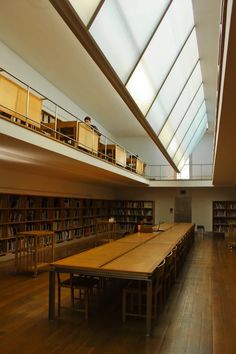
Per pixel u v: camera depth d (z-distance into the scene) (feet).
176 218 48.96
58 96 31.73
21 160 20.45
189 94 27.12
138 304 13.51
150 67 15.92
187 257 27.02
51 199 30.76
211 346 9.91
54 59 25.73
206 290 16.63
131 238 21.29
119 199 50.62
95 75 28.81
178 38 17.85
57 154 18.40
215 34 21.79
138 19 12.39
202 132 49.01
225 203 46.88
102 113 39.83
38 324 11.48
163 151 29.58
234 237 35.86
